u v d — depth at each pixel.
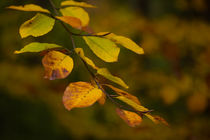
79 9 1.32
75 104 1.16
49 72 1.21
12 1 2.50
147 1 4.25
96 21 3.45
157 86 2.84
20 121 3.62
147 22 2.94
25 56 3.33
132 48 1.24
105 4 4.70
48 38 3.11
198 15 2.82
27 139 3.54
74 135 3.50
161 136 2.79
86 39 1.25
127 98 1.20
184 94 2.68
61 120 3.38
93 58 3.17
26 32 1.25
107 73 1.23
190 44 2.69
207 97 2.40
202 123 2.85
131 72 3.11
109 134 3.05
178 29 2.70
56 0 1.97
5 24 3.06
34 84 3.05
